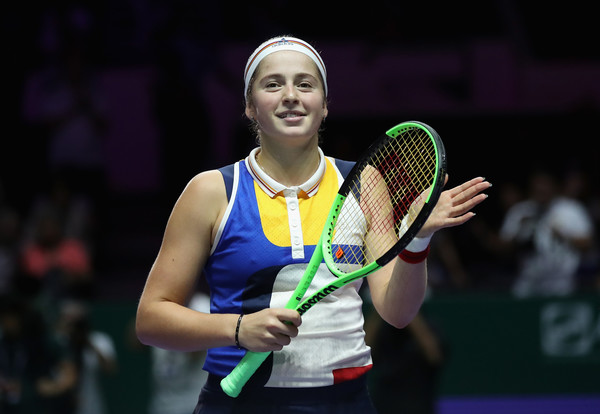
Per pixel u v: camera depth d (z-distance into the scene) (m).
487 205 37.59
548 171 33.19
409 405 22.25
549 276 28.89
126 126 39.38
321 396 9.07
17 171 37.59
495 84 39.22
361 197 9.43
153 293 9.27
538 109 39.25
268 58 9.39
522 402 27.25
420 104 39.28
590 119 37.94
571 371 27.33
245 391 9.15
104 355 24.52
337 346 9.14
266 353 8.93
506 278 30.91
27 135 37.78
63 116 35.69
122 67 39.28
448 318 27.55
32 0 37.91
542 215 30.00
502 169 38.41
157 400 23.22
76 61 36.31
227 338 8.69
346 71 39.34
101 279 33.03
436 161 8.41
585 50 39.81
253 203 9.27
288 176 9.48
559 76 39.47
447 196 8.57
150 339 9.25
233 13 39.16
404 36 39.78
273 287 9.09
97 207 35.66
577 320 27.36
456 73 39.31
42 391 23.06
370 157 9.18
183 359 23.20
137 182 39.50
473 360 27.42
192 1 38.50
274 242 9.14
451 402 27.36
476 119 39.16
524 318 27.47
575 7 39.84
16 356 23.00
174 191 37.31
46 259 28.88
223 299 9.33
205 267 9.60
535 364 27.36
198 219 9.28
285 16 39.53
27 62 37.94
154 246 35.47
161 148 38.12
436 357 22.39
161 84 37.28
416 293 9.16
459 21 39.84
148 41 38.94
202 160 37.50
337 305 9.16
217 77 38.78
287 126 9.23
